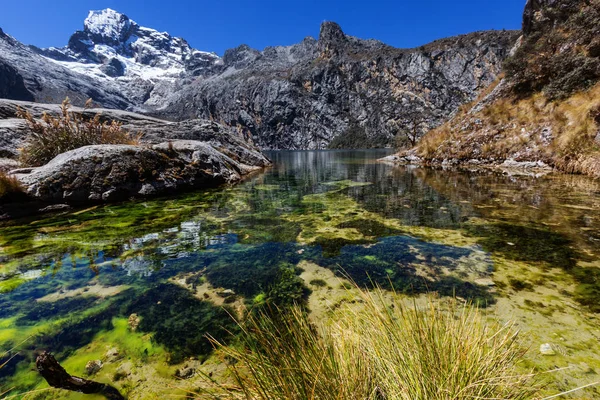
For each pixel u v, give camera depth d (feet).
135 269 9.18
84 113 35.17
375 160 69.10
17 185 15.64
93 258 10.04
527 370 4.61
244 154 49.44
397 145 119.24
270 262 9.60
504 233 11.69
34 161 22.07
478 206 16.53
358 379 3.59
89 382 4.64
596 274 7.97
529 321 5.94
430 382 3.38
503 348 4.24
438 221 13.82
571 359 4.86
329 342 4.13
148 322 6.46
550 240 10.69
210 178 27.12
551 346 5.18
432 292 7.30
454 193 20.86
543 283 7.59
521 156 35.78
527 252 9.68
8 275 8.76
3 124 26.12
